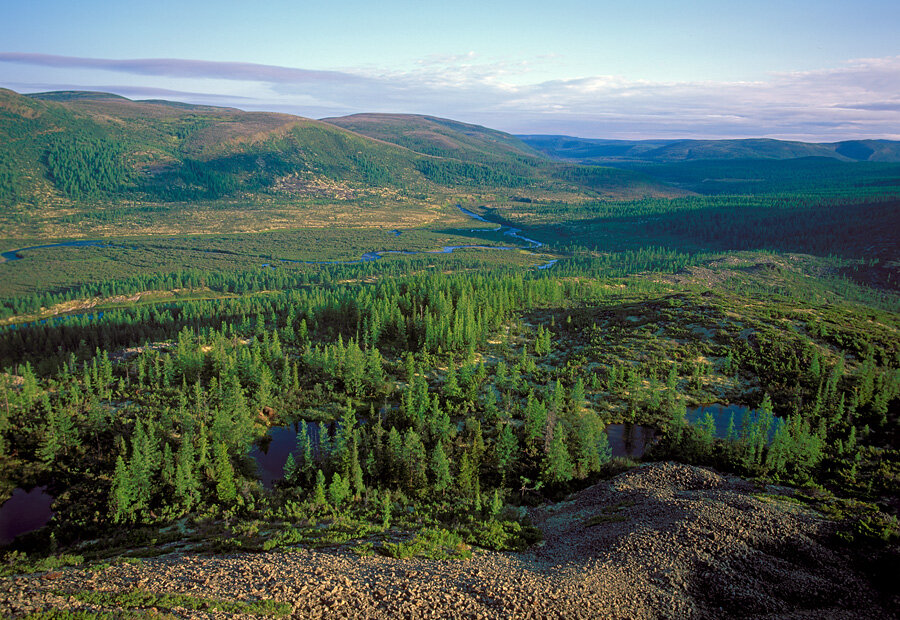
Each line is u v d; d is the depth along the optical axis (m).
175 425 104.62
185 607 41.06
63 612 38.50
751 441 84.25
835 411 102.75
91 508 79.50
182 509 77.62
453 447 95.12
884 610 44.41
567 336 155.88
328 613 41.66
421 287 191.00
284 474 92.75
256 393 118.06
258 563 52.09
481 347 149.25
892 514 61.88
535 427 95.75
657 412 111.69
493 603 43.88
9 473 91.38
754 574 49.00
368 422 111.56
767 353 130.38
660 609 44.31
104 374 127.69
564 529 66.12
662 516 62.19
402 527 67.06
